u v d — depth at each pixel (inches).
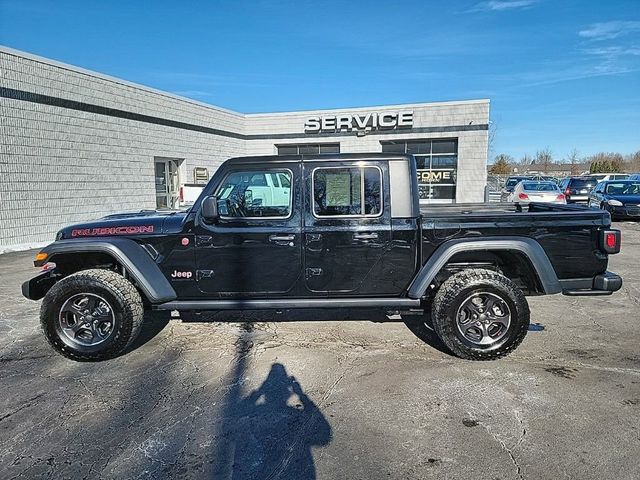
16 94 391.5
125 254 156.2
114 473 96.3
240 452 103.4
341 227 156.3
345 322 196.9
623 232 505.7
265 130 766.5
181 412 122.0
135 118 527.5
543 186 661.9
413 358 157.2
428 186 722.8
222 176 158.6
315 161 157.4
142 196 541.6
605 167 2219.5
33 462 100.3
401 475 94.4
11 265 330.6
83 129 459.8
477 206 224.2
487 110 675.4
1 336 183.5
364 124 724.0
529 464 97.3
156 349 167.9
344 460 99.9
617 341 172.2
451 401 125.7
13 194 392.8
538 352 161.3
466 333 155.0
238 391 133.8
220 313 209.6
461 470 95.7
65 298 154.8
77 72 450.6
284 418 118.2
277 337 178.9
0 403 127.8
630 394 128.7
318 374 144.7
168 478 94.5
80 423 116.7
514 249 152.1
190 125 625.6
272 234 156.3
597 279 155.4
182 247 158.6
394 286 160.4
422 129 705.6
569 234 154.0
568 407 121.5
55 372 148.6
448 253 152.6
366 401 126.6
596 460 98.4
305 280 159.2
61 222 439.2
